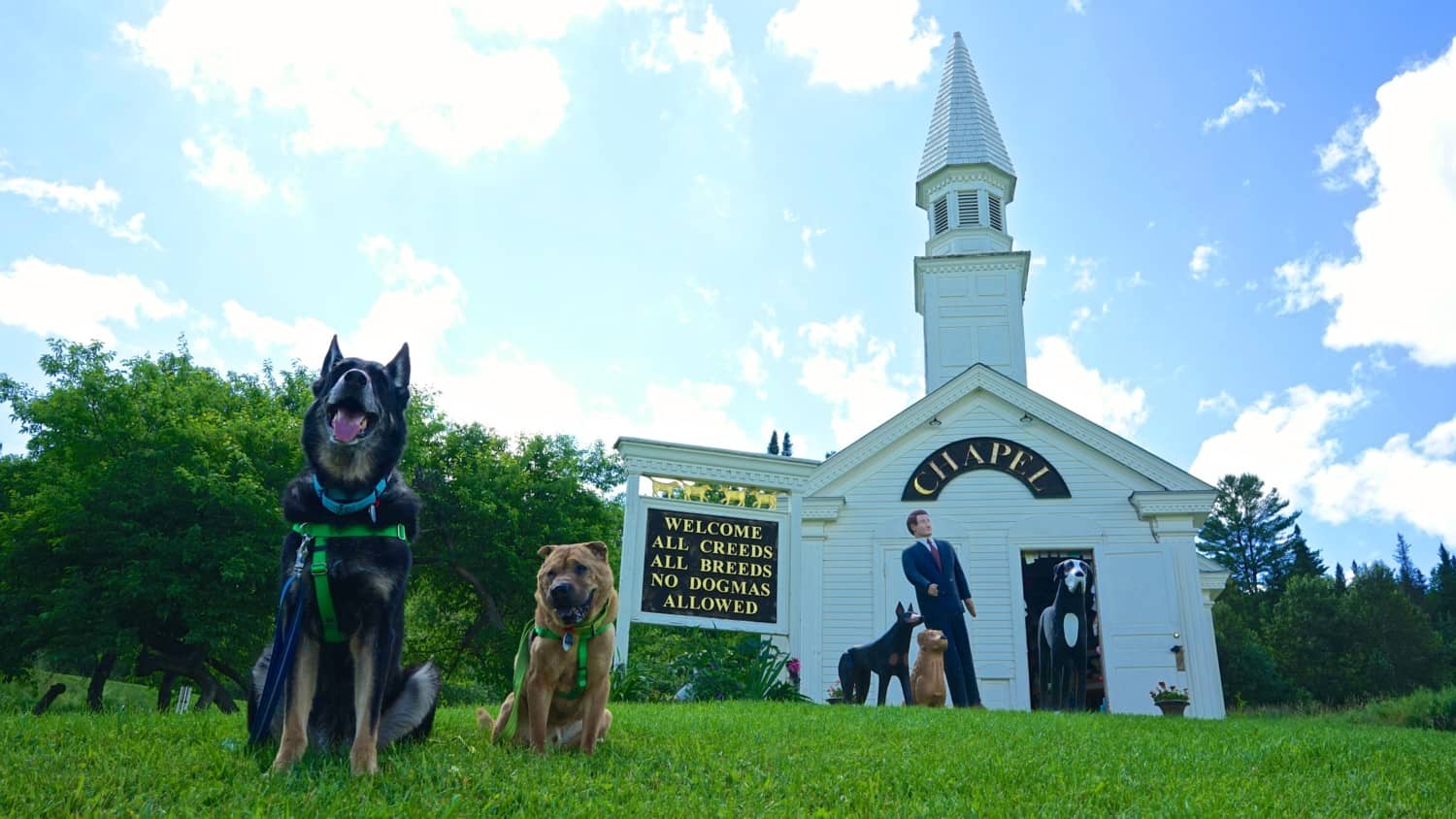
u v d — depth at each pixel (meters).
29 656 27.05
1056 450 22.11
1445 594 80.00
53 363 28.69
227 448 26.27
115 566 25.00
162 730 5.49
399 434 4.73
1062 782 5.03
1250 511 78.50
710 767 5.15
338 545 4.39
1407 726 23.94
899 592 21.52
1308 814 4.42
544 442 35.06
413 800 3.81
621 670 14.84
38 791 3.61
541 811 3.81
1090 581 21.19
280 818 3.46
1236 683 54.09
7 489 29.34
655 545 16.66
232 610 24.97
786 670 16.98
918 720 8.97
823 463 22.62
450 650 35.72
